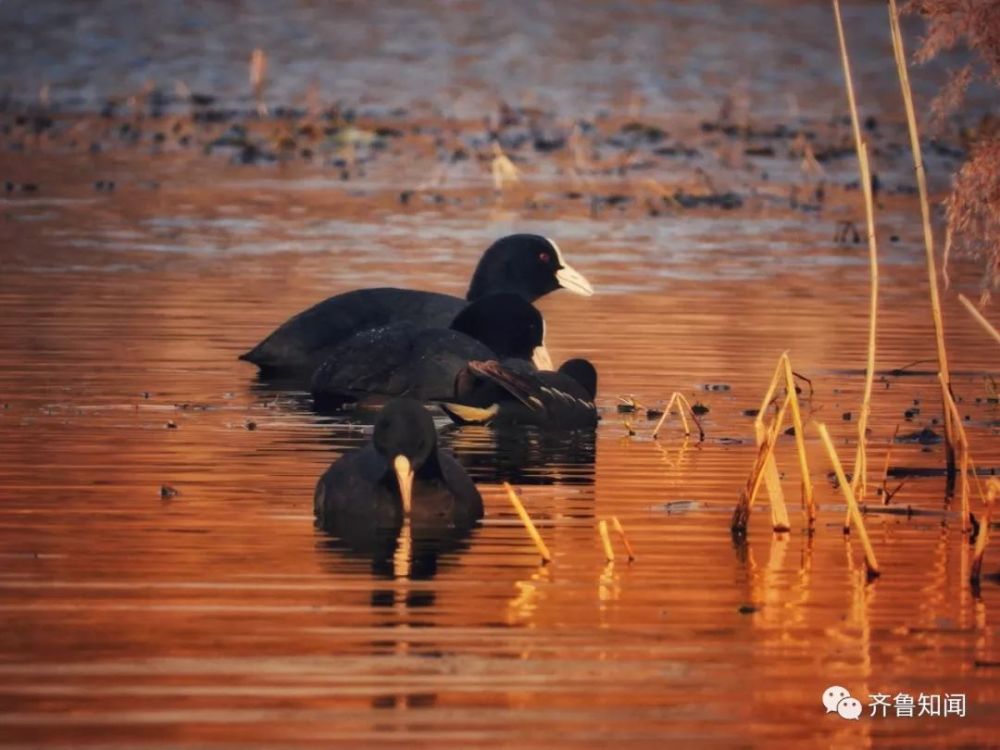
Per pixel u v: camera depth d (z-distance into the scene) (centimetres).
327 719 862
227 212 3203
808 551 1182
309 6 6762
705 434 1586
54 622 996
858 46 6138
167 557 1133
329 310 1912
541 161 4075
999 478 1356
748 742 851
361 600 1045
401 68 5750
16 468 1388
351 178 3747
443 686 908
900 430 1605
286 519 1239
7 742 829
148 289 2361
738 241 2984
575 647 971
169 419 1608
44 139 4288
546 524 1242
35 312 2169
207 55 5912
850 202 3494
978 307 2328
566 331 2119
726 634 1000
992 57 1350
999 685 929
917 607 1058
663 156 4162
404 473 1212
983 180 1359
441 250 2781
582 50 6100
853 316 2248
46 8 6488
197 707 873
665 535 1218
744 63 5906
